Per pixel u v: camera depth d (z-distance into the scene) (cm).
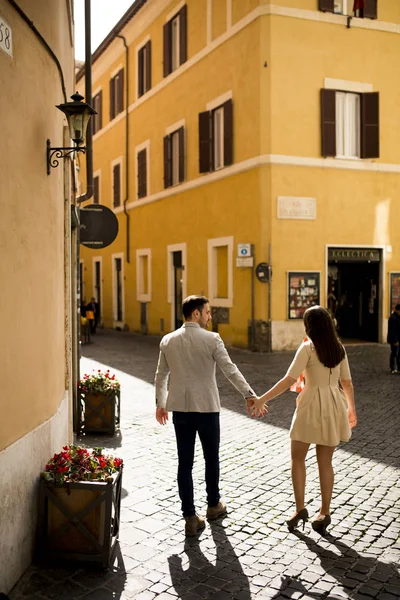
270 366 1380
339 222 1714
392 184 1780
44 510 406
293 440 464
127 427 807
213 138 1881
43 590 369
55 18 509
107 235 884
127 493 542
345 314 1914
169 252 2202
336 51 1697
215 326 1862
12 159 378
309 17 1658
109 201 2816
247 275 1697
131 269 2584
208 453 477
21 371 391
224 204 1817
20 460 381
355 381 1178
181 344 467
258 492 545
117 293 2802
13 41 383
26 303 403
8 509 361
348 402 474
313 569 398
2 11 366
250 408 459
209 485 481
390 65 1767
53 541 404
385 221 1773
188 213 2045
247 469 613
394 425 809
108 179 2827
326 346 455
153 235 2342
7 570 359
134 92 2477
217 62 1831
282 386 454
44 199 452
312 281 1683
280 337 1650
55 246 496
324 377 458
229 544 436
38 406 428
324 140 1680
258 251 1656
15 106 385
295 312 1666
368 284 1845
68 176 614
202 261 1955
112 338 2275
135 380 1215
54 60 489
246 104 1698
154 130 2302
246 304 1705
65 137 595
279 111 1638
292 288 1659
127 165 2573
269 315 1639
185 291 2080
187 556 417
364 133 1736
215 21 1834
